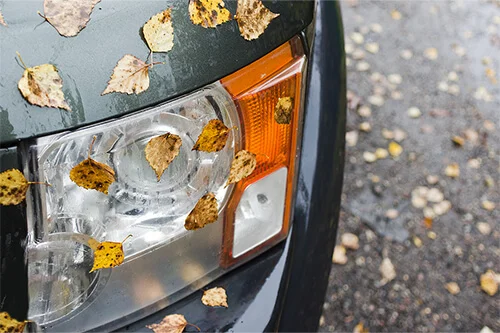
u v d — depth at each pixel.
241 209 0.86
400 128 1.80
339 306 1.38
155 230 0.81
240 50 0.81
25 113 0.74
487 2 2.32
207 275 0.87
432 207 1.60
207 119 0.80
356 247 1.49
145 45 0.77
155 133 0.78
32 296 0.79
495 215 1.60
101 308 0.82
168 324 0.84
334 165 0.95
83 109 0.75
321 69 0.97
